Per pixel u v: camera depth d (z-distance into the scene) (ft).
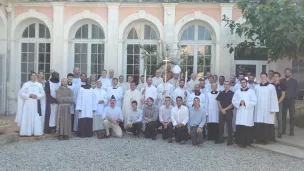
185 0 44.34
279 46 34.58
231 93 31.68
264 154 27.81
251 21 34.88
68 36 46.62
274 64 44.57
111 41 45.93
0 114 46.65
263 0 32.71
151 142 31.68
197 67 45.96
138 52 46.75
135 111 34.12
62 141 31.63
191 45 46.06
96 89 35.81
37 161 24.49
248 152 28.43
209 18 44.68
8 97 46.98
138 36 46.85
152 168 23.31
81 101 33.91
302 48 35.35
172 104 35.88
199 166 24.00
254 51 39.40
